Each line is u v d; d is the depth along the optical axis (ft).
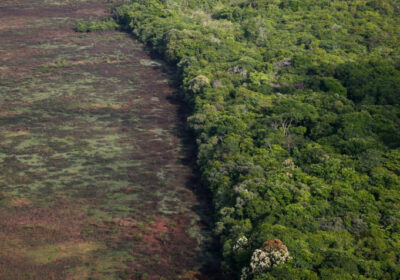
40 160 313.94
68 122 375.25
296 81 403.13
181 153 331.98
